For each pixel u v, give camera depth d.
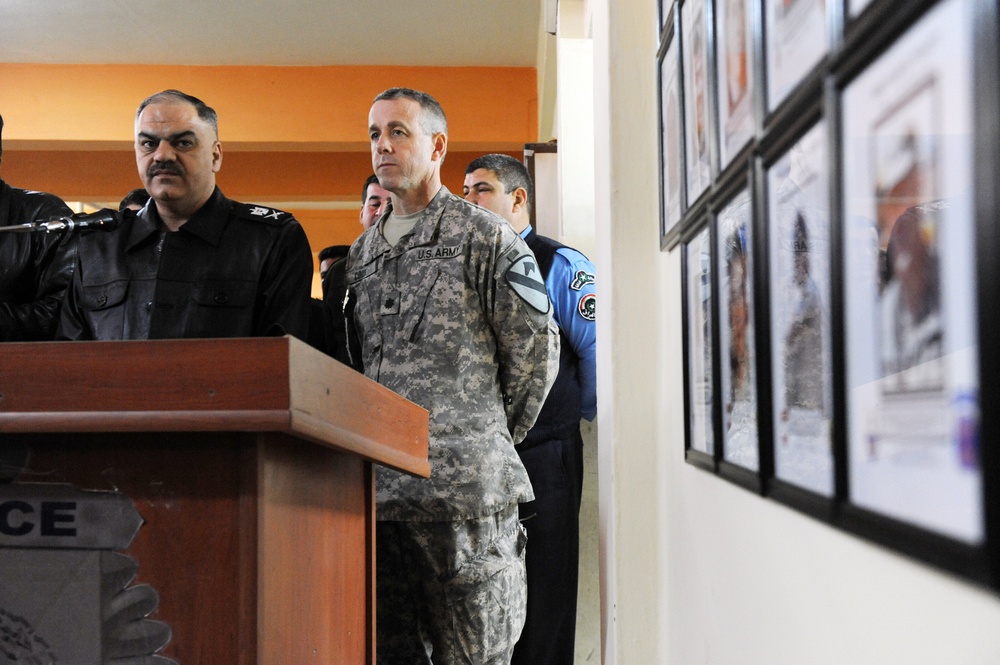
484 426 2.01
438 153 2.19
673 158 1.33
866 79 0.53
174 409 0.81
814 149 0.65
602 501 1.85
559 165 3.76
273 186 8.22
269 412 0.79
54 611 0.87
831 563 0.67
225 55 6.37
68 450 0.88
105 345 0.82
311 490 1.02
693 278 1.18
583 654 2.74
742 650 0.95
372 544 1.28
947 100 0.43
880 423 0.53
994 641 0.43
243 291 1.93
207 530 0.86
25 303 2.19
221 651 0.85
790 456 0.73
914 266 0.47
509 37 6.12
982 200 0.39
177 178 1.93
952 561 0.43
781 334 0.75
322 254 3.75
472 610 1.94
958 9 0.42
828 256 0.61
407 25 5.91
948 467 0.44
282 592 0.91
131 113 6.49
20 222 2.16
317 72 6.58
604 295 1.75
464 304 2.04
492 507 1.98
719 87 0.98
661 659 1.55
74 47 6.21
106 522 0.87
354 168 8.26
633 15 1.66
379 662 2.04
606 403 1.71
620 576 1.57
